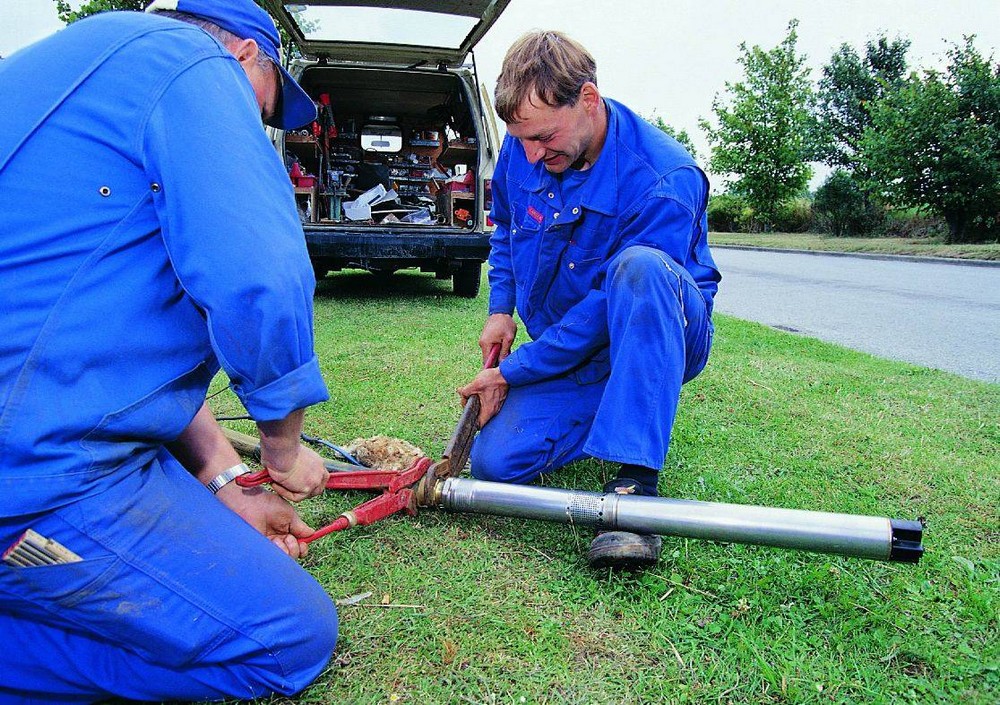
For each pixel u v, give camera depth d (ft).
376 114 23.88
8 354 3.63
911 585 5.52
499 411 7.16
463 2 16.81
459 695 4.42
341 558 5.88
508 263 8.02
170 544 4.09
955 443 8.74
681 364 6.04
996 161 57.26
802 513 5.12
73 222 3.73
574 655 4.77
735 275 35.53
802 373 12.07
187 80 3.93
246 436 7.90
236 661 4.24
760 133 90.68
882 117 64.80
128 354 3.91
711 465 7.93
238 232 3.85
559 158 6.13
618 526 5.45
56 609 4.00
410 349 13.34
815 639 4.92
